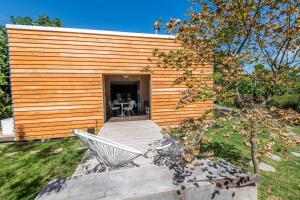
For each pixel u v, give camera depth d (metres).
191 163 2.22
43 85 5.80
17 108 5.60
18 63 5.55
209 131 2.22
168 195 1.72
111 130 5.86
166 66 2.88
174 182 1.85
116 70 6.49
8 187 2.95
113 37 6.42
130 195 1.63
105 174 2.04
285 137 1.94
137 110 9.67
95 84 6.29
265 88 2.62
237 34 2.69
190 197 1.78
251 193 2.00
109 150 2.77
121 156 2.81
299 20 2.10
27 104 5.68
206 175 1.98
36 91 5.74
